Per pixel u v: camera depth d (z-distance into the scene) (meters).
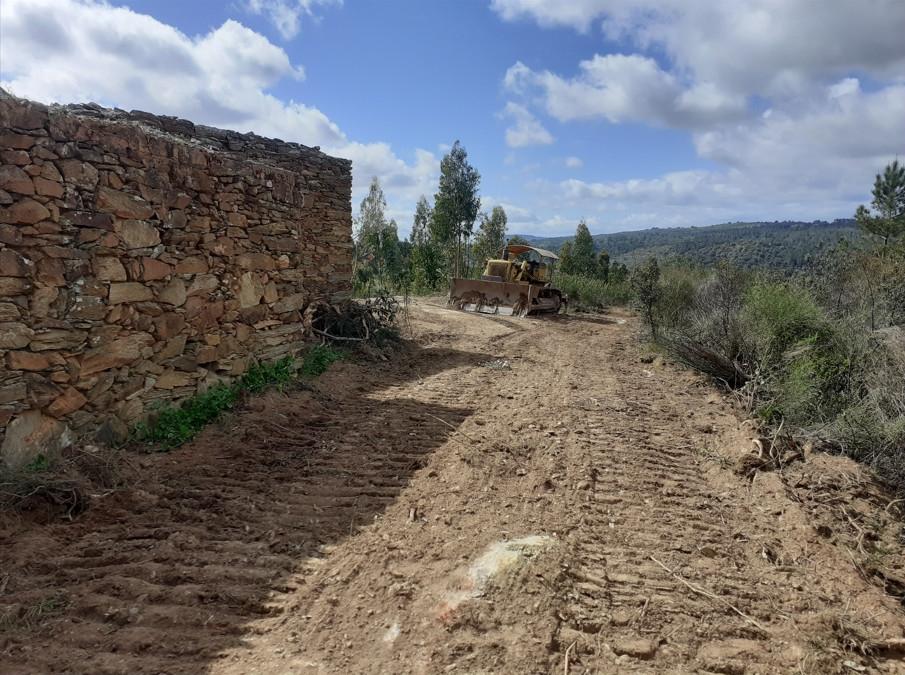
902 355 6.34
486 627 2.88
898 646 2.96
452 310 17.78
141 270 4.96
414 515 4.11
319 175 10.22
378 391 7.61
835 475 5.07
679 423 6.61
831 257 10.33
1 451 3.84
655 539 3.96
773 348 7.87
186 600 3.07
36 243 4.04
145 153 4.96
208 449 5.14
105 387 4.65
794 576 3.60
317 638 2.83
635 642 2.90
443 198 27.52
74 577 3.21
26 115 3.96
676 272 14.20
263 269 7.01
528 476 4.85
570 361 10.34
